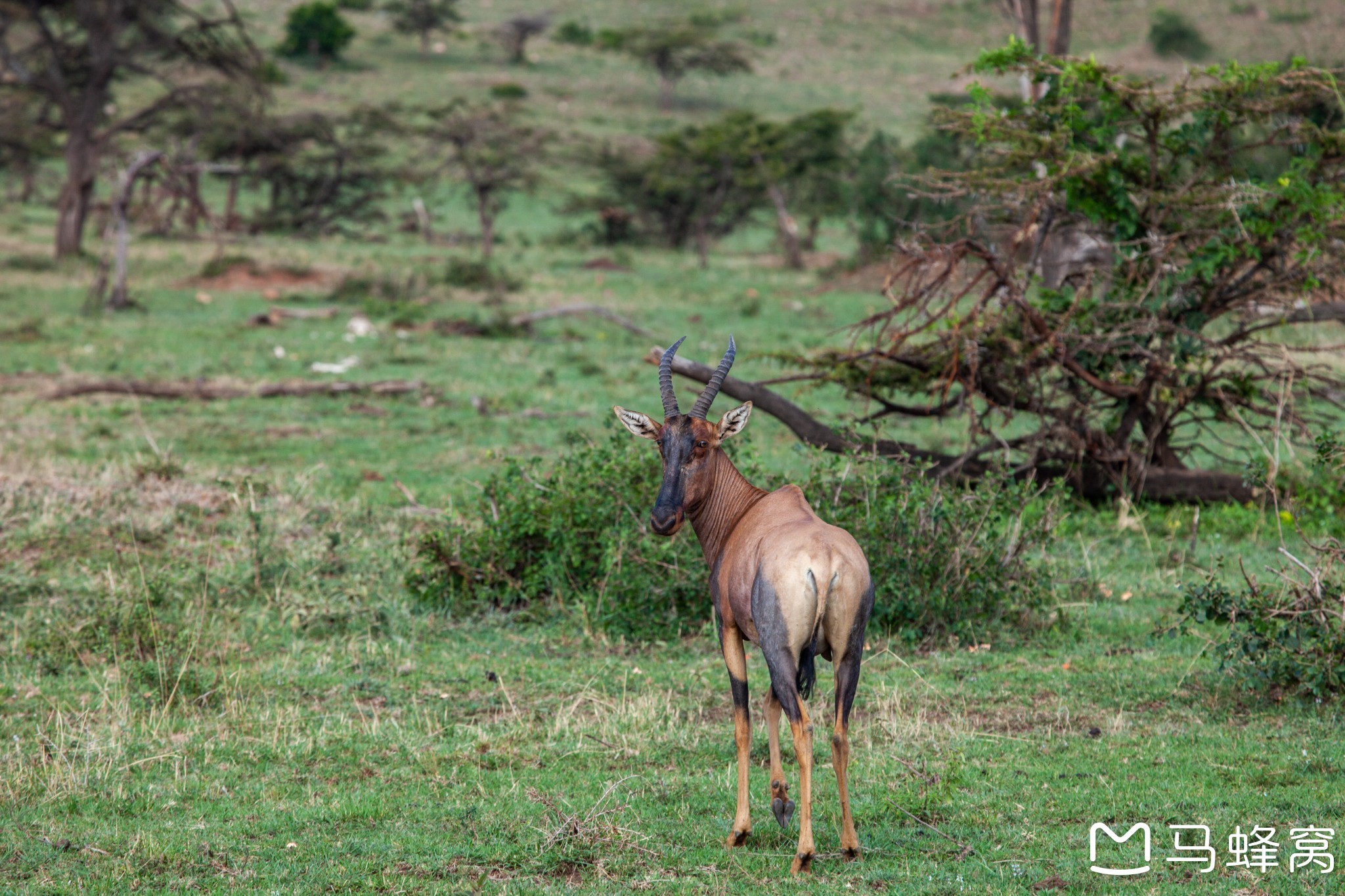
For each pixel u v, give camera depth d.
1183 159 54.72
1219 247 50.22
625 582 39.53
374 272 145.75
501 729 31.42
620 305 131.75
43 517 49.56
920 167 145.00
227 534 49.94
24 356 93.50
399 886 22.66
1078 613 40.62
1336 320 54.66
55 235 179.50
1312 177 51.53
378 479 61.31
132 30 184.62
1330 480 51.81
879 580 38.56
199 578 42.81
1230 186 48.94
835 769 23.38
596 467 42.16
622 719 31.80
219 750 29.91
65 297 127.75
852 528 39.28
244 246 182.75
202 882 22.89
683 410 76.81
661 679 35.47
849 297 140.25
